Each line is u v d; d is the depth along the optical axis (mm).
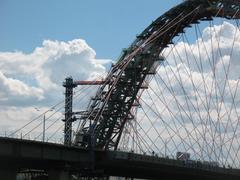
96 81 156625
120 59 153500
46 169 122438
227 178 155000
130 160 132125
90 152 128625
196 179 157125
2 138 102438
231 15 140375
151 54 151000
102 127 147750
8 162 112812
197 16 146000
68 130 161625
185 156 153750
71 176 125062
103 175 134875
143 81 153125
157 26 151375
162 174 147500
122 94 151500
